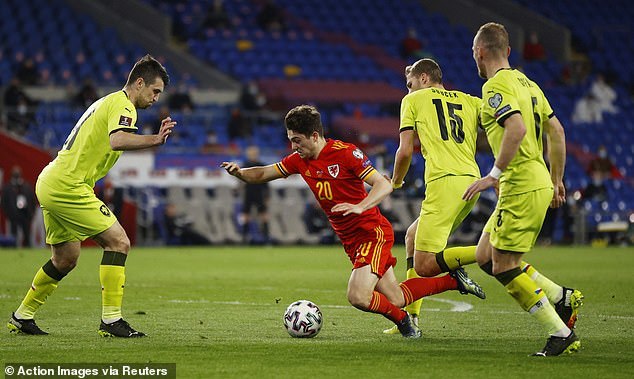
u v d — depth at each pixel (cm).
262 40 11844
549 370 2244
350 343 2712
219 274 5512
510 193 2497
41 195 2858
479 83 12319
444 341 2769
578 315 3509
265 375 2181
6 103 9262
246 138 9725
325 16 12675
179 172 8831
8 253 7369
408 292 2886
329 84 11231
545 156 8712
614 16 13775
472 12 13175
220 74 11062
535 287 2491
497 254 2525
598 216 10006
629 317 3444
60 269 2903
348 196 2752
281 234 9150
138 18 11512
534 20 13188
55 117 9456
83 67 10506
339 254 7588
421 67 3123
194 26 11850
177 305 3809
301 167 2795
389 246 2808
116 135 2759
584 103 11788
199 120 10150
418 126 3061
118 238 2867
